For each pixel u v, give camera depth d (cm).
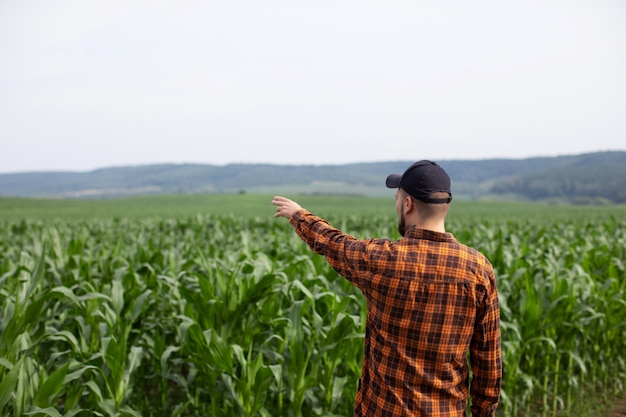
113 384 421
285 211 280
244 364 434
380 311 239
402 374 234
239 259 690
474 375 246
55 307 544
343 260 250
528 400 580
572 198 18975
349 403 506
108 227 2292
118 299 496
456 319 229
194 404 527
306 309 498
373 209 7700
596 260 778
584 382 663
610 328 634
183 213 5922
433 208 235
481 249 786
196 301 504
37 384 369
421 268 230
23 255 570
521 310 571
